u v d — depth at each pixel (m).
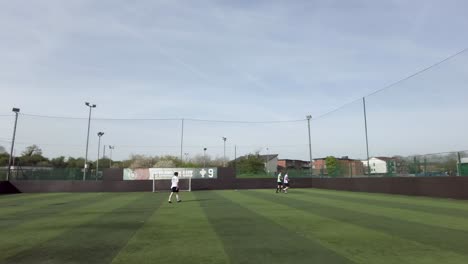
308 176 39.47
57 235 9.70
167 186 35.38
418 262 6.60
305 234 9.52
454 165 20.80
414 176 23.70
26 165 40.28
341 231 9.95
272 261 6.74
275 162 70.75
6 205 19.00
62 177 34.38
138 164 50.50
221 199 22.33
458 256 7.03
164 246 8.13
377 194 25.98
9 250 7.91
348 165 32.06
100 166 51.38
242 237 9.16
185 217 13.31
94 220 12.67
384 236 9.15
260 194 27.39
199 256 7.16
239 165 51.72
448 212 14.13
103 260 6.95
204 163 49.03
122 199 23.20
